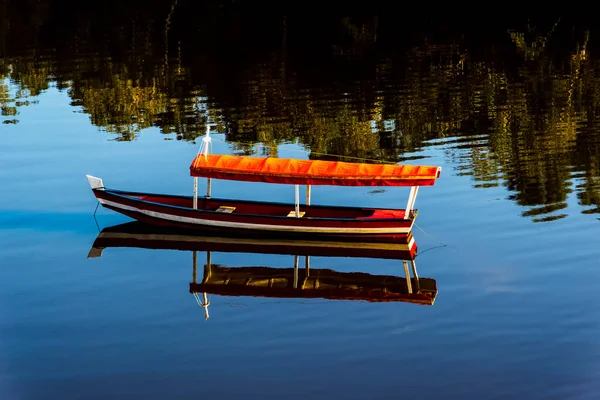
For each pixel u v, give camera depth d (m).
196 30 83.38
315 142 51.75
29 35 81.00
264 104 59.69
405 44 77.25
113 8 92.75
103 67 69.81
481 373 28.83
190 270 37.34
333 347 30.78
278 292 35.34
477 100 59.69
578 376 28.48
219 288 35.72
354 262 38.12
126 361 30.08
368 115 56.75
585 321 31.75
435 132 53.41
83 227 41.56
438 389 28.02
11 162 49.25
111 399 27.86
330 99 60.59
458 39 78.50
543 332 31.19
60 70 69.12
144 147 51.72
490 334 31.23
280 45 77.44
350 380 28.62
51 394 28.12
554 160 47.78
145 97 61.66
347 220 39.28
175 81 65.88
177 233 41.31
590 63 68.69
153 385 28.59
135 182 46.16
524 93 61.06
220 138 52.94
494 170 46.69
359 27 83.44
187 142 52.44
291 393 27.98
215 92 62.91
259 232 40.53
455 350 30.30
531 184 44.53
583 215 40.53
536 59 70.62
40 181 46.59
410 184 38.56
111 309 33.84
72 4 94.44
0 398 27.80
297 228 39.97
